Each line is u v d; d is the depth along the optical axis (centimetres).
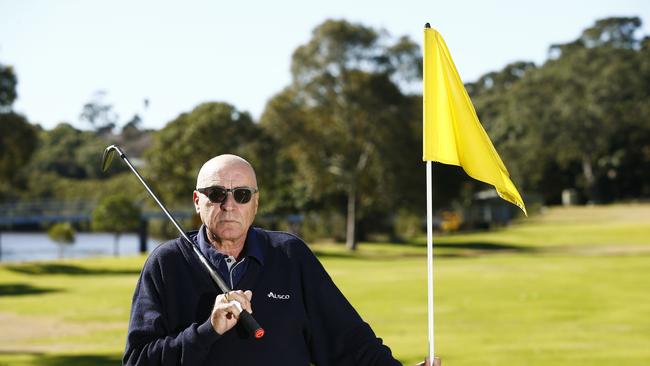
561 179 9662
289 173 6119
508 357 1215
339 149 5231
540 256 4306
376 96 5128
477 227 6825
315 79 5184
